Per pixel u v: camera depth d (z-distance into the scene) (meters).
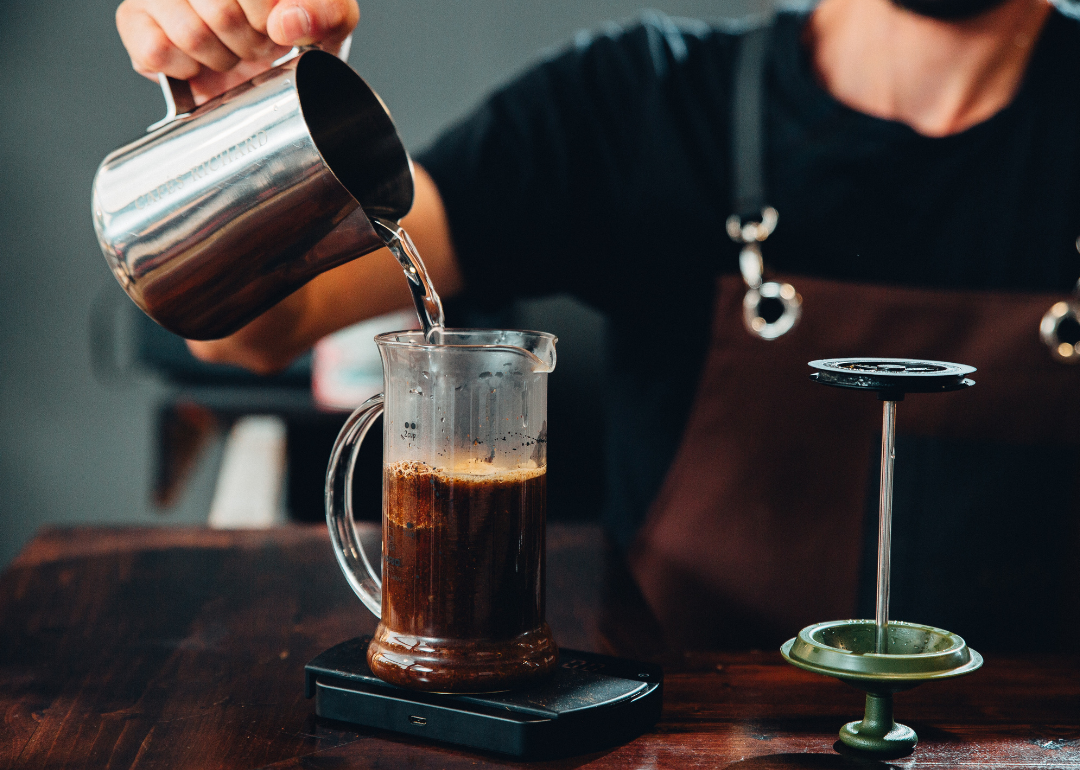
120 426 3.55
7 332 3.51
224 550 1.29
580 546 1.32
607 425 1.57
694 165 1.41
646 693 0.70
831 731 0.70
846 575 1.33
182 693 0.79
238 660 0.88
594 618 1.02
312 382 2.89
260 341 1.24
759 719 0.73
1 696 0.78
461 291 1.46
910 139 1.31
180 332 0.87
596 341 3.17
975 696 0.77
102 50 3.46
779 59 1.40
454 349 0.67
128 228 0.80
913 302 1.31
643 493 1.48
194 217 0.77
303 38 0.81
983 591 1.31
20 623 0.99
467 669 0.68
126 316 3.51
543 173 1.43
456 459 0.68
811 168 1.35
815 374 0.63
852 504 1.33
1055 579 1.30
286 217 0.76
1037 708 0.75
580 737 0.66
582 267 1.47
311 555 1.27
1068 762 0.65
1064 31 1.30
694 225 1.42
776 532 1.34
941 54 1.32
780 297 1.34
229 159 0.75
